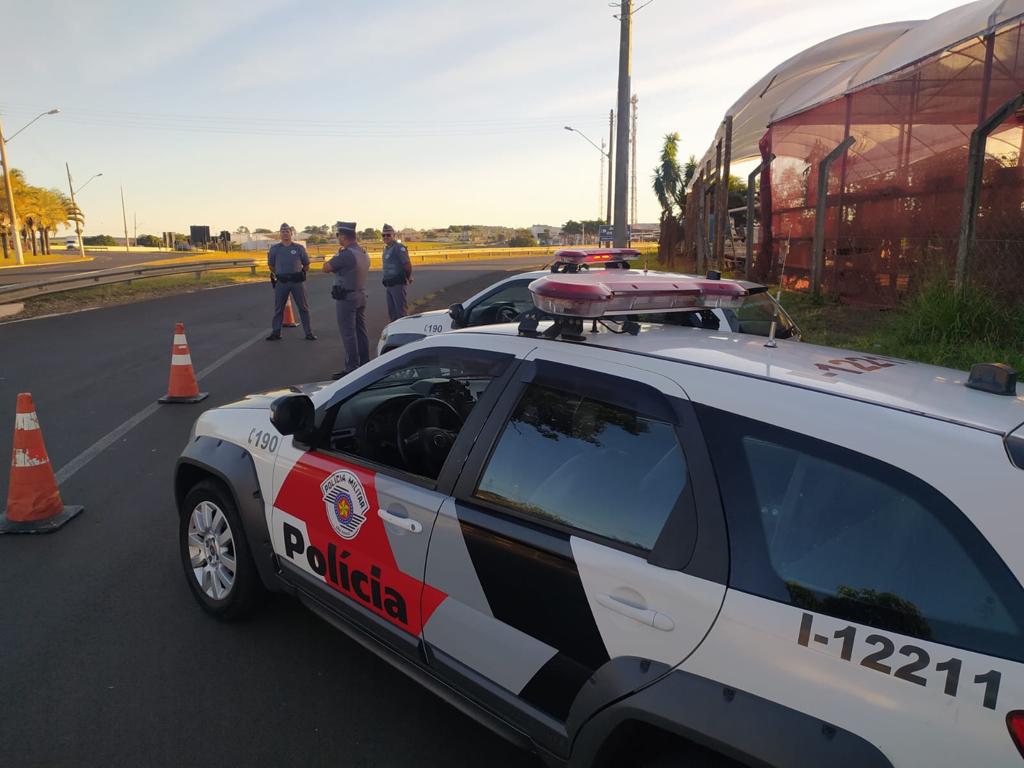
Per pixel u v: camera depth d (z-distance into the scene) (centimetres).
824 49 1689
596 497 228
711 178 2186
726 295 299
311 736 292
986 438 185
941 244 964
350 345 969
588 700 209
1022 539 161
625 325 275
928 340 801
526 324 276
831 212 1336
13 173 6850
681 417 216
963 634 160
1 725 294
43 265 5159
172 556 443
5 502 520
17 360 1084
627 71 1911
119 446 655
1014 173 852
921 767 155
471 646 249
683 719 186
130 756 279
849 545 180
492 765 278
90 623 369
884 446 186
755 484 197
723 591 190
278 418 314
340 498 302
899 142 1170
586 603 216
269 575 347
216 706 308
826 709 168
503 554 240
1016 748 148
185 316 1656
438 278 2967
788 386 215
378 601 287
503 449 258
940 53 1006
